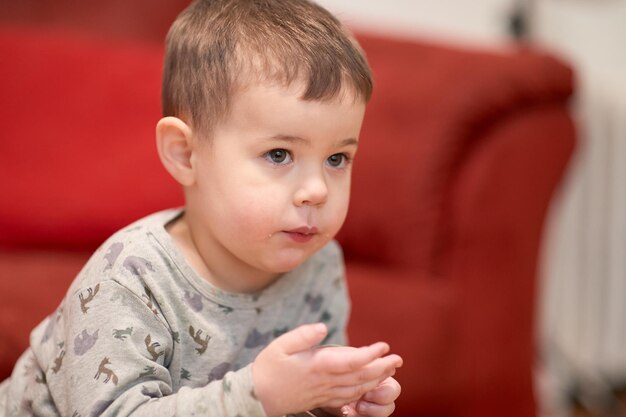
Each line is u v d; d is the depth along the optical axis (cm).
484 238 135
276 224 77
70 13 181
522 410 139
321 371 69
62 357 82
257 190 77
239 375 70
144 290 80
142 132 156
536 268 142
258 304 87
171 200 148
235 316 86
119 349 77
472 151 139
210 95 80
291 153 77
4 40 167
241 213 78
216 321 84
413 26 218
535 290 142
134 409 74
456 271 136
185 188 86
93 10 181
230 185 78
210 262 85
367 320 129
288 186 77
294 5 87
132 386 76
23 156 154
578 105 189
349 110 78
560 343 201
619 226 193
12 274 134
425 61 150
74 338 78
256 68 78
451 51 150
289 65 77
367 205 142
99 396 75
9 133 156
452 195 138
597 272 196
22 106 158
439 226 138
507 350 137
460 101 139
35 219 148
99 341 77
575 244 196
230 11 86
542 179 140
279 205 77
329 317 94
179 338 82
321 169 78
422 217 138
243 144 78
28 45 165
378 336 127
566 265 197
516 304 138
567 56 204
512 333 137
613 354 199
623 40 206
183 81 84
